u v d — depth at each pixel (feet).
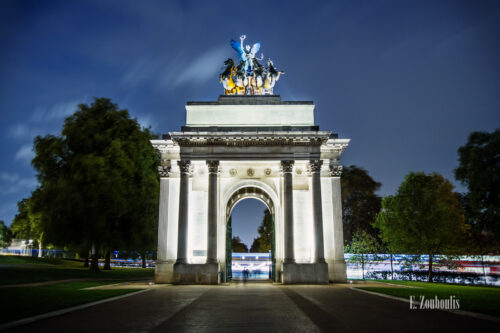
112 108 319.68
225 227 259.60
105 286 201.05
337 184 256.52
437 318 94.79
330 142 259.39
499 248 354.74
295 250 249.14
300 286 209.15
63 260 462.19
